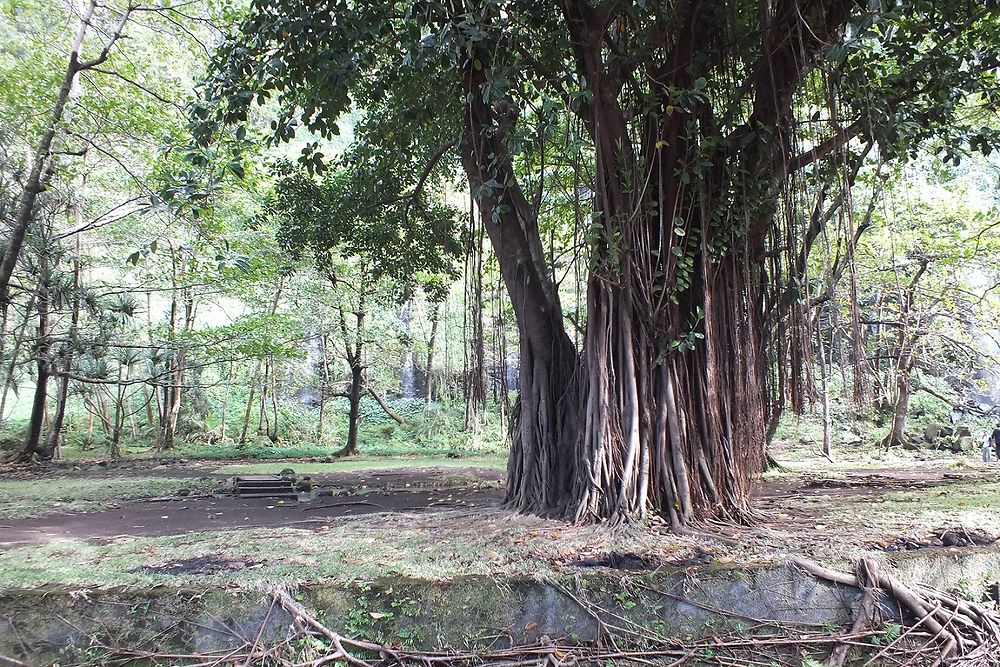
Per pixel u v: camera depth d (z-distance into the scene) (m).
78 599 3.72
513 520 5.59
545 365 6.18
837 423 19.98
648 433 5.43
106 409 21.66
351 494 9.23
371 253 10.62
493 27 5.33
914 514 5.91
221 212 15.11
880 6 4.13
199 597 3.81
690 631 4.13
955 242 14.06
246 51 5.82
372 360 20.97
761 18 5.69
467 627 3.98
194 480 10.59
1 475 12.91
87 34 13.80
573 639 4.03
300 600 3.91
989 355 17.30
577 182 5.49
